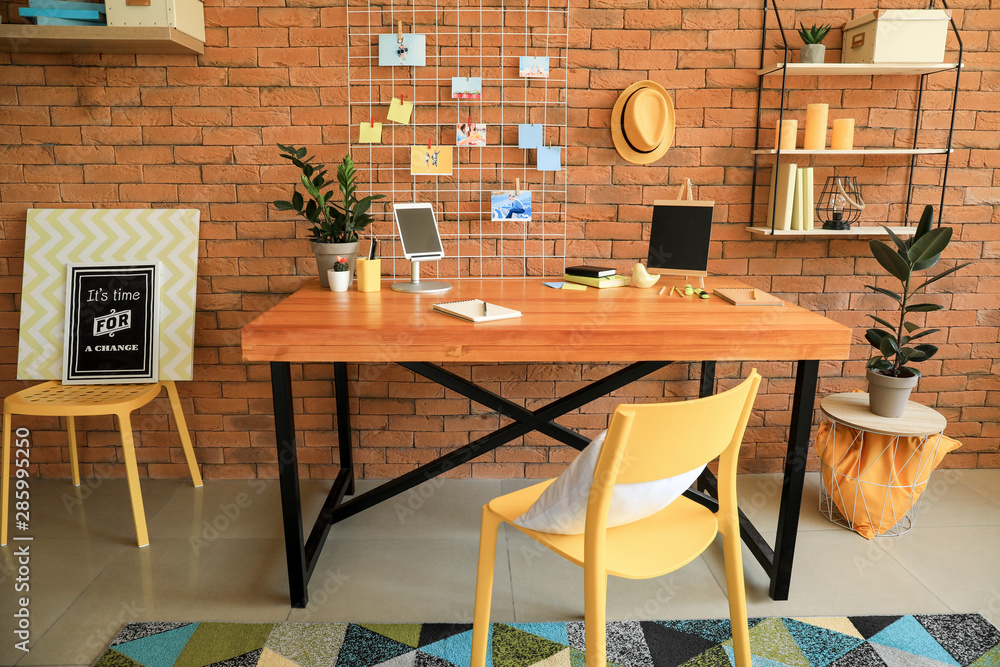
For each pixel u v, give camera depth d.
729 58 2.67
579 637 1.92
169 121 2.66
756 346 1.94
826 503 2.72
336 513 2.41
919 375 2.46
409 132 2.70
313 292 2.46
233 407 2.90
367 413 2.89
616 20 2.64
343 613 2.04
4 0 2.55
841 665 1.81
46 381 2.70
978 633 1.94
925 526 2.55
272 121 2.68
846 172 2.77
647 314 2.10
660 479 1.35
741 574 1.57
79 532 2.50
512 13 2.63
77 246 2.68
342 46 2.63
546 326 1.93
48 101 2.63
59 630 1.95
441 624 1.98
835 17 2.66
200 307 2.81
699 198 2.77
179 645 1.88
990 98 2.72
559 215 2.78
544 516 1.46
